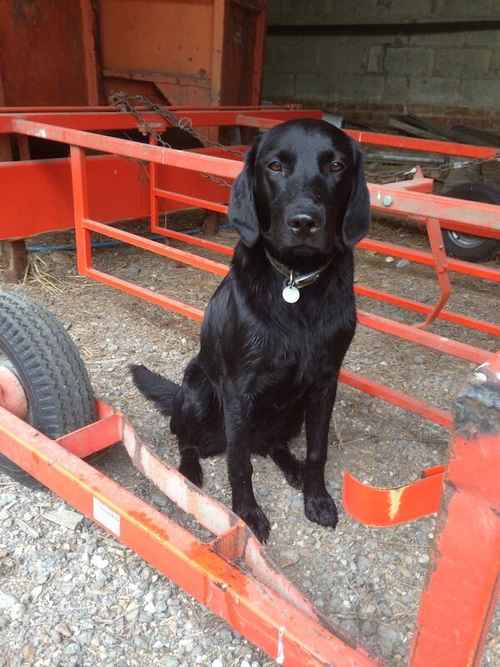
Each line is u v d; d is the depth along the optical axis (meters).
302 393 2.04
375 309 4.20
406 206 1.96
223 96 5.48
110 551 2.00
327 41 9.88
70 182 3.95
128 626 1.76
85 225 3.49
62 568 1.93
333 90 10.12
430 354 3.54
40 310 2.14
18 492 2.24
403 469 2.51
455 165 4.08
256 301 1.88
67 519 2.12
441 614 0.95
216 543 1.37
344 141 1.79
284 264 1.82
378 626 1.80
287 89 10.59
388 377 3.26
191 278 4.50
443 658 0.99
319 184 1.71
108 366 3.22
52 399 2.00
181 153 2.59
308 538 2.13
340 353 1.98
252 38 5.86
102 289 4.20
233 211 1.88
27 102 5.43
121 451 2.46
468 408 0.78
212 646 1.71
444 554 0.89
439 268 2.91
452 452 0.82
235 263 1.97
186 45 5.39
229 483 2.38
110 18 5.70
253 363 1.92
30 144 5.04
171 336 3.60
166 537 1.35
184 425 2.41
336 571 2.00
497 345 3.73
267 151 1.77
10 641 1.69
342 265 1.90
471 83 8.91
